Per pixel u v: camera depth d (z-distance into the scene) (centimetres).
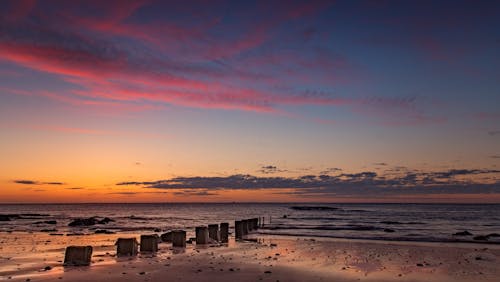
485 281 1394
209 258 1809
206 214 10394
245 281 1265
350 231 4203
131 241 1886
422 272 1555
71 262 1535
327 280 1324
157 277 1297
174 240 2303
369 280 1357
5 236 3178
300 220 6856
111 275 1323
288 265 1638
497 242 2936
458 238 3288
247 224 3781
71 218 7075
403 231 4228
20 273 1355
